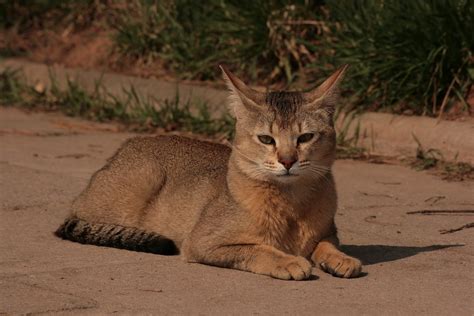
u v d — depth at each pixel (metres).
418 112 16.86
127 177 11.66
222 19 20.25
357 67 17.45
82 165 15.62
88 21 23.97
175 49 21.02
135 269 9.88
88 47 23.06
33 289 9.09
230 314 8.29
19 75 22.34
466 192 13.80
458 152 15.45
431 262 10.16
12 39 24.22
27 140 17.75
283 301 8.69
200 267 10.02
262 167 9.80
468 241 11.15
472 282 9.34
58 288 9.12
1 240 11.11
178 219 11.07
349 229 11.84
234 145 10.23
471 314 8.33
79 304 8.60
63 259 10.30
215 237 10.02
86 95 20.62
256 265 9.66
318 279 9.50
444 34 16.86
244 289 9.11
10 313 8.35
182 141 11.91
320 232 10.12
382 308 8.48
